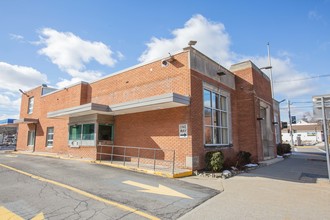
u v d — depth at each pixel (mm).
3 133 42781
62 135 17859
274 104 24938
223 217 4781
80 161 13164
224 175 9273
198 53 11508
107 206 5238
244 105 14555
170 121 10977
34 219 4449
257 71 15781
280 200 6074
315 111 9508
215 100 12758
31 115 22938
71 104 17547
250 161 13227
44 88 22219
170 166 10609
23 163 11789
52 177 8180
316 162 15656
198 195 6363
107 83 15289
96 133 13406
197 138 10453
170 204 5516
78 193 6207
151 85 12258
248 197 6309
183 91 10773
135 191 6559
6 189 6531
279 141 24969
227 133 13352
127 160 12891
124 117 13578
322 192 6980
